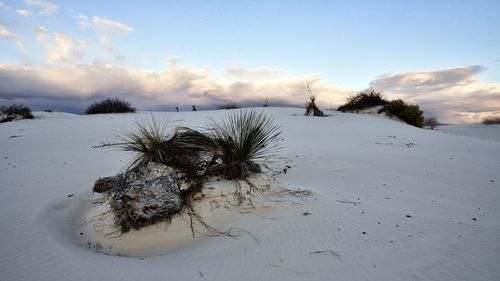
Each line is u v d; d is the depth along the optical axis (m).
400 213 4.82
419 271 3.18
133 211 4.57
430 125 38.34
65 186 7.28
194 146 5.62
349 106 29.70
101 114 27.31
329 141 13.70
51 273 3.50
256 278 3.20
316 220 4.55
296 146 12.30
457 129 36.12
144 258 3.92
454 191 6.36
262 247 3.87
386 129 18.59
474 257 3.42
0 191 6.93
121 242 4.46
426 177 7.50
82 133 16.59
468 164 9.02
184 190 5.15
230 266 3.47
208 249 3.98
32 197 6.38
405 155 10.09
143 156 5.61
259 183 5.59
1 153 11.91
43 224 4.84
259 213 4.87
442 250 3.58
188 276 3.29
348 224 4.39
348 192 6.20
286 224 4.47
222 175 5.72
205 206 4.90
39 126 19.84
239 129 5.87
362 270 3.24
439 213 4.93
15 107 24.98
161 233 4.52
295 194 5.62
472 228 4.22
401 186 6.73
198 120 20.31
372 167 8.39
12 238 4.38
